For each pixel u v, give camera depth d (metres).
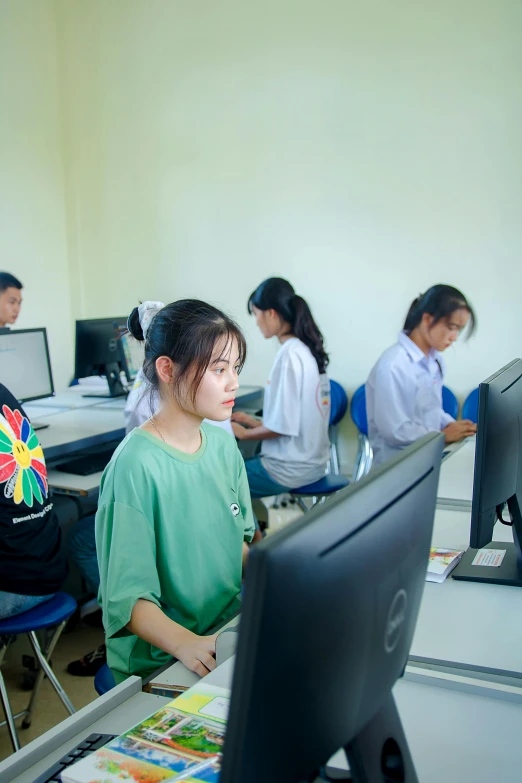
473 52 3.88
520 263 3.92
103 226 5.07
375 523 0.72
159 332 1.51
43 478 2.18
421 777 0.96
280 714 0.61
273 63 4.38
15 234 4.78
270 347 4.62
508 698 1.16
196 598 1.55
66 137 5.07
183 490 1.52
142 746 0.97
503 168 3.89
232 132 4.55
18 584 2.04
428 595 1.55
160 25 4.68
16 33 4.69
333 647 0.65
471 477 2.55
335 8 4.17
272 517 4.11
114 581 1.44
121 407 3.78
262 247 4.57
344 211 4.30
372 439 3.40
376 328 4.30
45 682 2.71
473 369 4.08
